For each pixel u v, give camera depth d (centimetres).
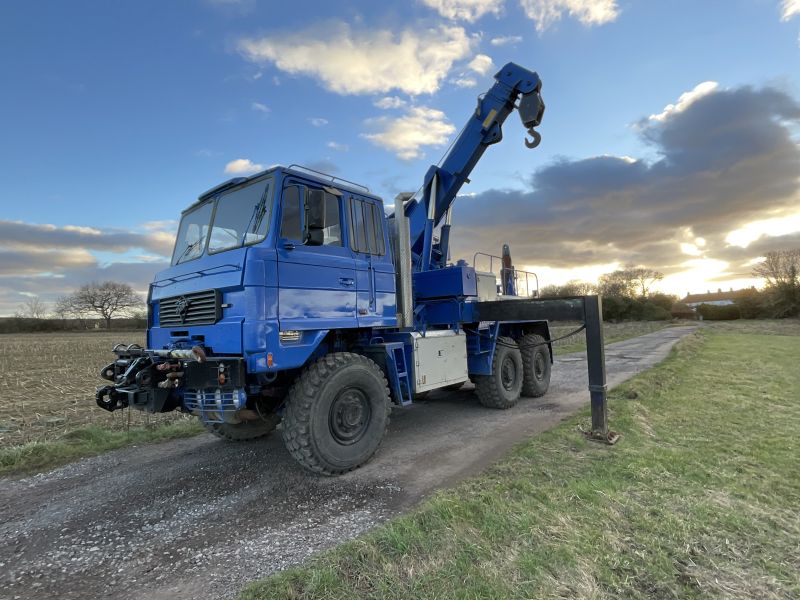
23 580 256
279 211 404
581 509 304
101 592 243
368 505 344
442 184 712
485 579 229
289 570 244
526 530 274
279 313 387
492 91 689
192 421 636
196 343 409
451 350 600
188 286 432
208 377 370
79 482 413
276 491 380
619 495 324
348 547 259
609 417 546
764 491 335
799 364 1044
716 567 241
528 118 660
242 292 374
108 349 2584
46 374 1395
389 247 530
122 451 510
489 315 611
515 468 387
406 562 245
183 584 247
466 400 759
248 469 440
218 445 531
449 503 306
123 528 318
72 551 287
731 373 908
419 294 657
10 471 445
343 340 493
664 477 359
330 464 406
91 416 705
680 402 638
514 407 701
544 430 539
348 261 461
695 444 448
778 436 470
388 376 498
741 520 287
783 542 265
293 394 409
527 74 663
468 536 269
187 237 498
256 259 375
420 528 278
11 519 337
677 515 295
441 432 558
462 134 702
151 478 420
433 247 728
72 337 4203
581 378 990
